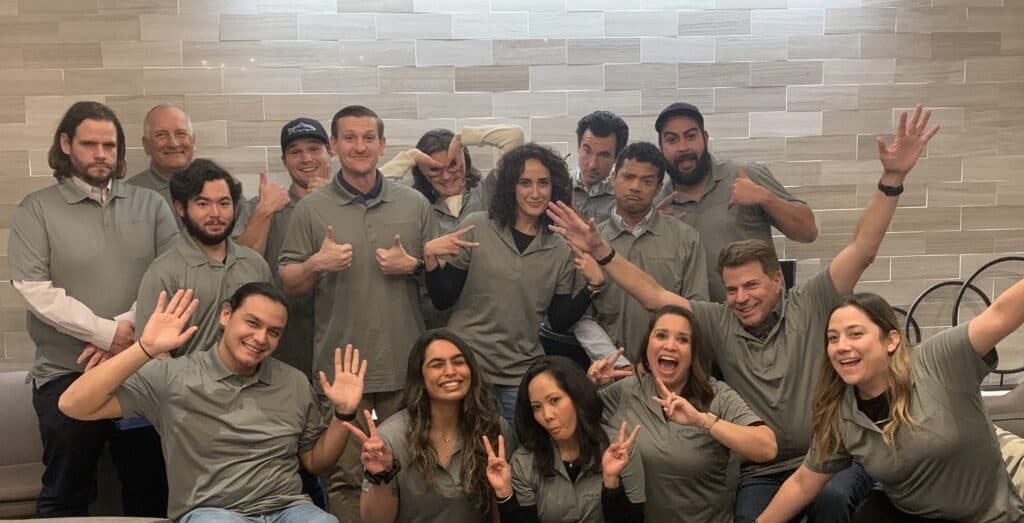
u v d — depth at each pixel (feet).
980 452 9.47
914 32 16.60
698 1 16.06
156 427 10.59
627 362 12.56
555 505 10.30
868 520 10.07
